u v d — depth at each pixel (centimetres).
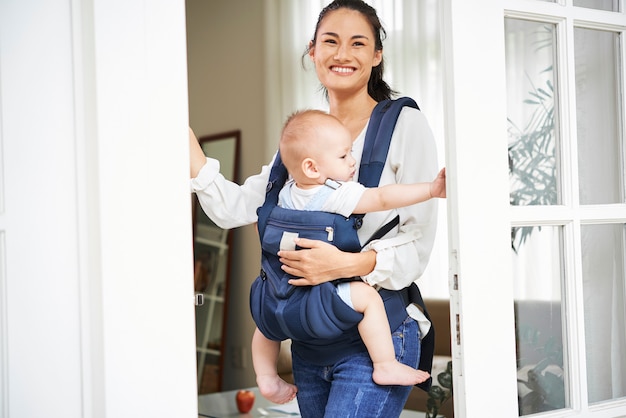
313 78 424
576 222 194
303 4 429
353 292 236
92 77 141
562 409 193
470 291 178
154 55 146
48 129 142
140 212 144
